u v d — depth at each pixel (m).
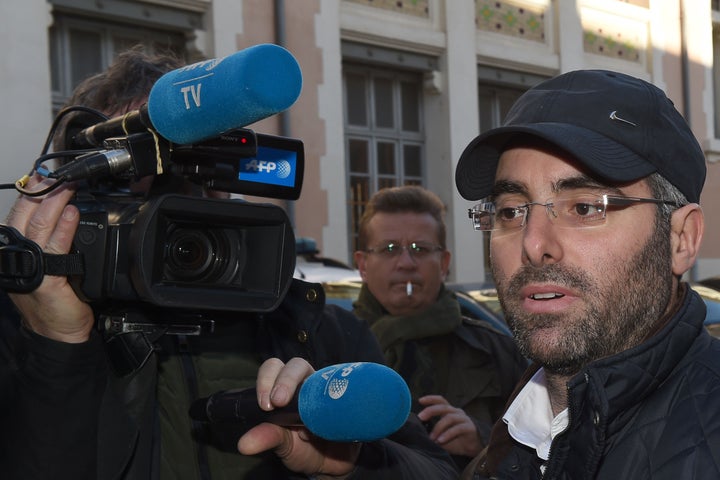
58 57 6.59
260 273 1.32
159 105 1.14
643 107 1.21
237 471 1.45
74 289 1.24
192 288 1.25
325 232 7.79
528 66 9.70
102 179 1.31
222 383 1.48
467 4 9.08
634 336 1.20
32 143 6.11
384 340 2.42
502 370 2.41
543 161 1.25
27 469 1.30
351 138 8.55
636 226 1.21
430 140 9.09
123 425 1.33
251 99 1.02
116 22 6.86
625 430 1.16
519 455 1.41
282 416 1.19
